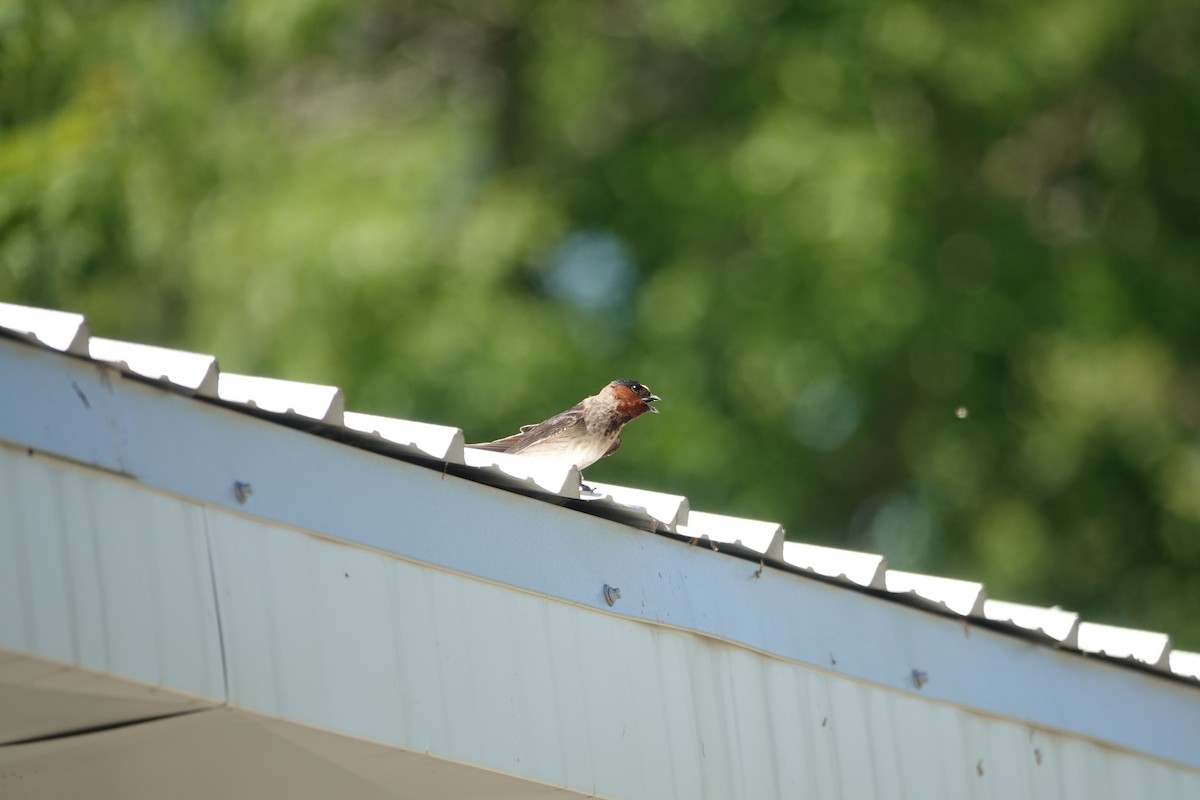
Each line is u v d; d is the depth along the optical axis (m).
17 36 15.53
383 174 17.64
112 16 17.83
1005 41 17.33
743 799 5.66
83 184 15.50
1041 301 17.45
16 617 3.83
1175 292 18.39
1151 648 7.49
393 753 4.73
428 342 16.42
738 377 16.83
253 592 4.37
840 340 16.50
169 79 17.69
